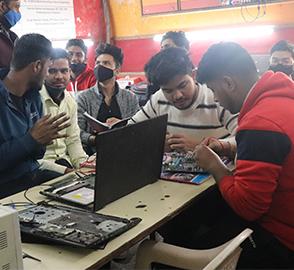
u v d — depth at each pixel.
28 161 1.98
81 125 2.87
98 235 1.11
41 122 1.72
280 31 4.29
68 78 2.50
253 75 1.45
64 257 1.06
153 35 5.30
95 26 5.54
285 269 1.32
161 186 1.62
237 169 1.34
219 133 2.10
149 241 1.30
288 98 1.31
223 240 1.47
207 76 1.50
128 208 1.39
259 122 1.26
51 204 1.41
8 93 1.82
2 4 2.59
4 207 0.98
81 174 1.85
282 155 1.25
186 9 4.79
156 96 2.21
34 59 1.78
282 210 1.33
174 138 2.00
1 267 0.92
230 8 4.46
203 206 1.98
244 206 1.31
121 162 1.44
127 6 5.33
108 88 2.99
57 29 5.05
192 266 1.19
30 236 1.15
